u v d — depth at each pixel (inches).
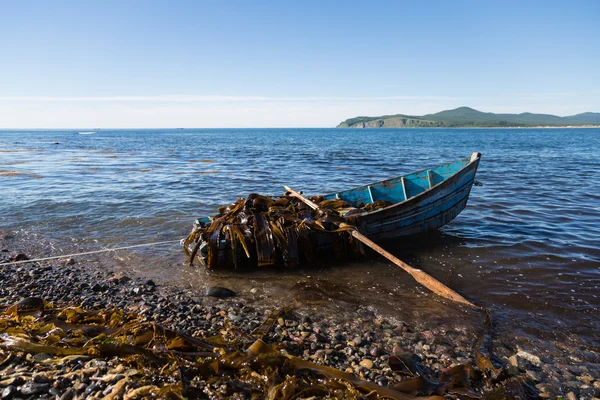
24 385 163.8
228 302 298.2
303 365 189.9
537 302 298.4
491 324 265.6
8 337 198.5
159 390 160.7
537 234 465.7
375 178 993.5
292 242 362.6
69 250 419.8
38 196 698.2
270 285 332.8
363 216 401.7
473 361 222.8
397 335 251.3
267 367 181.9
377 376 202.4
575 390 198.7
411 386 186.9
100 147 2615.7
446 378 199.6
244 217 374.6
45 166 1261.1
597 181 886.4
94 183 872.9
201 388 173.3
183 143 3316.9
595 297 304.7
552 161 1403.8
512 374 209.9
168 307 282.0
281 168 1230.3
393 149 2277.3
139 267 373.7
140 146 2765.7
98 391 162.1
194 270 366.6
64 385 165.8
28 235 470.0
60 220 534.3
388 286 331.0
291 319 270.2
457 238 454.9
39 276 343.3
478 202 657.6
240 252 364.2
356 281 341.4
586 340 247.3
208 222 406.0
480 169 1141.7
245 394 170.7
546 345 241.6
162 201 667.4
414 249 419.2
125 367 179.9
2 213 569.0
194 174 1064.8
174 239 458.9
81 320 239.8
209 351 203.0
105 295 304.7
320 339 240.2
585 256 390.6
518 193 740.0
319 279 344.8
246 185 869.2
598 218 541.0
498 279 340.8
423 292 319.3
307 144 3021.7
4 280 330.6
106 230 491.8
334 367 210.5
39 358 186.2
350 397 170.1
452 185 464.4
